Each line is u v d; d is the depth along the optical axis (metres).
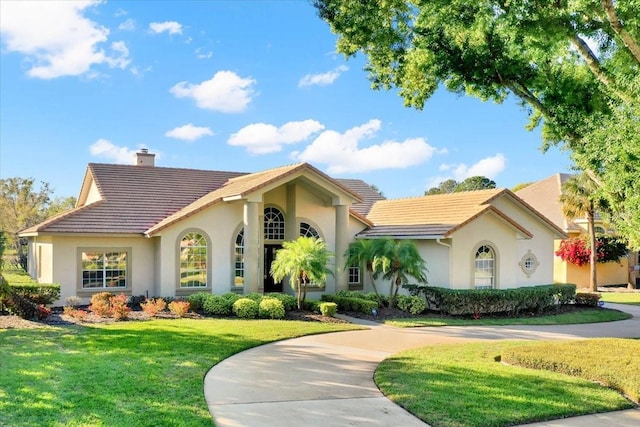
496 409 7.58
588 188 31.16
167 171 27.11
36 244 24.91
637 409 7.84
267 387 8.92
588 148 12.00
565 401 7.99
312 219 24.22
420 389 8.69
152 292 22.33
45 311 16.53
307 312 19.64
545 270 24.73
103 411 7.14
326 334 15.20
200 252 22.31
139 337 13.22
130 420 6.79
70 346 11.87
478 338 14.96
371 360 11.43
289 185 24.02
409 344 13.63
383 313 19.52
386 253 19.88
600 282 37.84
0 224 40.69
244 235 20.94
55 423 6.59
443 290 19.72
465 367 10.43
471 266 21.41
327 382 9.34
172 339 13.02
